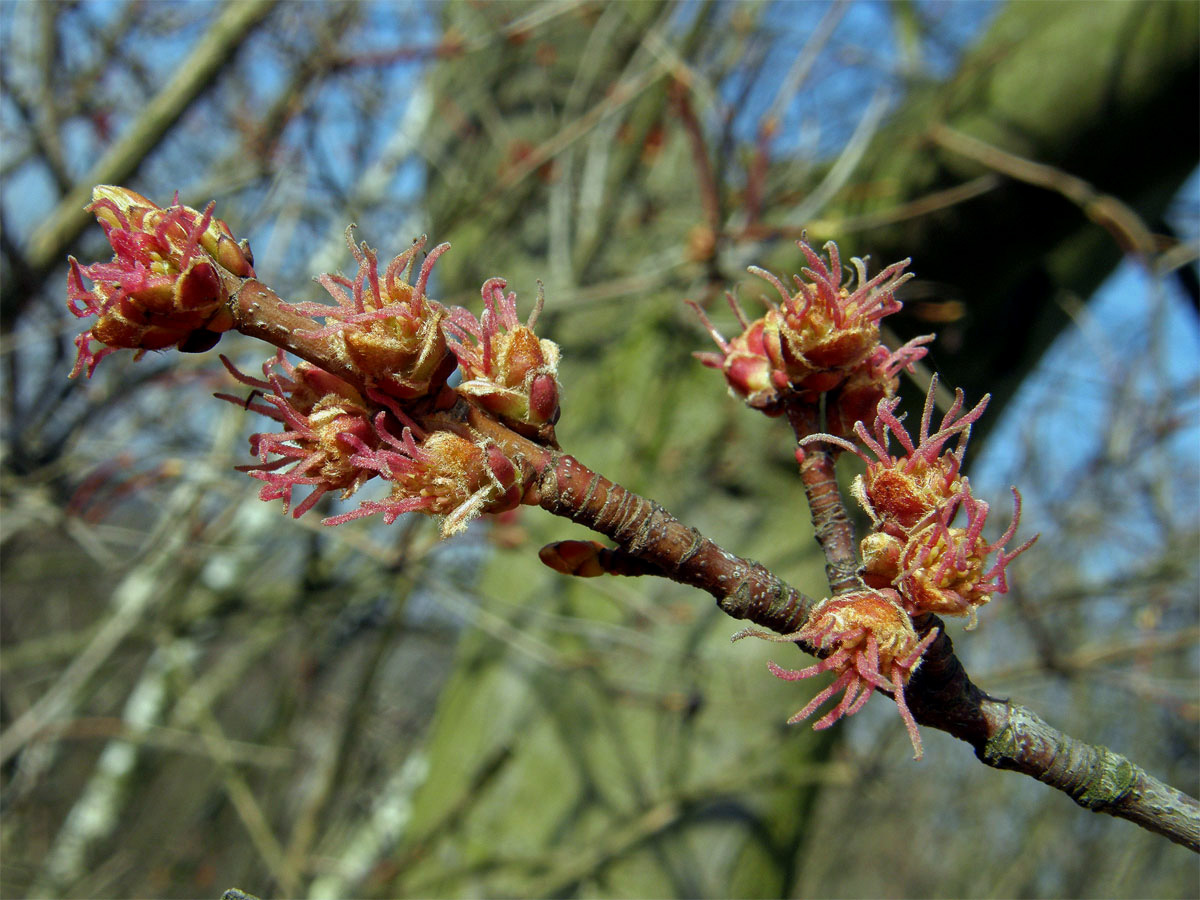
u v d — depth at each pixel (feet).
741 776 14.21
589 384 17.61
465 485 3.69
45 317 16.53
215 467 14.78
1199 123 13.42
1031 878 35.17
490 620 14.06
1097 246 15.99
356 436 3.79
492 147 20.27
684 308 16.37
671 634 15.26
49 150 14.82
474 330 4.06
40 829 26.76
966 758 36.58
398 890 15.52
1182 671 22.15
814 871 37.40
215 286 3.65
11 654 20.39
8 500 15.12
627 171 17.33
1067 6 13.93
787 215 16.26
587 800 14.94
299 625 24.18
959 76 14.49
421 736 23.41
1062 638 20.79
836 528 4.30
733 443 16.16
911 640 3.67
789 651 15.10
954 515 3.87
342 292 3.86
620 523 3.87
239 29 14.53
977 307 15.28
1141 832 34.24
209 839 25.59
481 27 20.35
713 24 16.88
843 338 4.38
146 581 20.88
